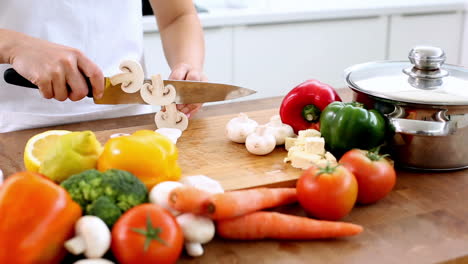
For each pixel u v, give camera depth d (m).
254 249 0.82
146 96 1.21
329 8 2.39
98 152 0.86
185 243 0.80
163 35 1.55
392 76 1.12
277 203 0.90
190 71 1.34
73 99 1.09
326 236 0.83
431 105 0.99
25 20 1.33
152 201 0.81
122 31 1.46
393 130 1.05
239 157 1.11
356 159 0.92
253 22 2.26
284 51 2.39
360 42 2.52
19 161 1.10
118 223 0.73
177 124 1.25
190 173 1.04
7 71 1.09
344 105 1.08
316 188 0.86
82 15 1.38
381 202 0.95
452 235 0.85
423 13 2.60
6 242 0.67
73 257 0.78
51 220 0.69
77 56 1.06
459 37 2.74
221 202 0.80
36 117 1.33
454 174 1.05
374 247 0.82
